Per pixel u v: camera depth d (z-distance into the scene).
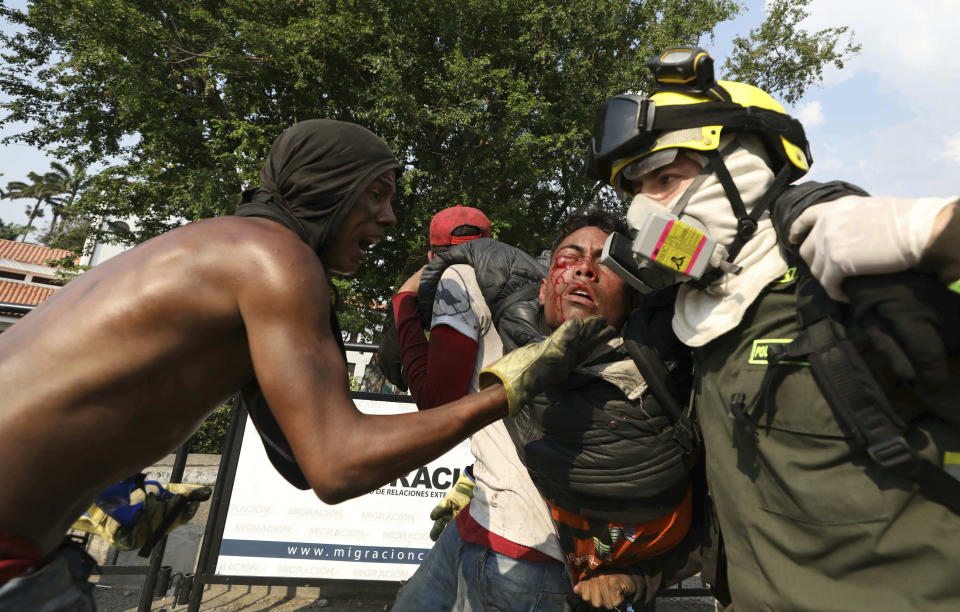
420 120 13.66
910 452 0.82
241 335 1.15
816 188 0.96
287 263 1.11
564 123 14.89
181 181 14.34
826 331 0.90
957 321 0.78
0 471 1.00
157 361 1.09
